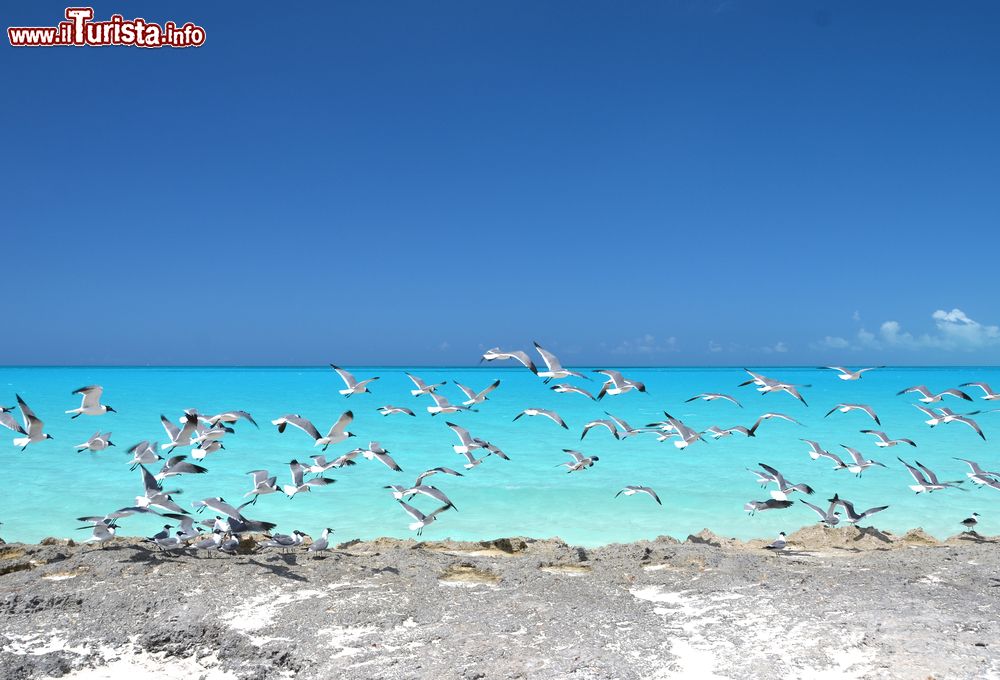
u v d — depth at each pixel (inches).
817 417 3127.5
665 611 698.8
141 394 3951.8
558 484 1515.7
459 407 1175.0
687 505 1337.4
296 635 633.0
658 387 5693.9
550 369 1069.1
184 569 778.2
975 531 1085.1
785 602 702.5
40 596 690.8
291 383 5541.3
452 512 1282.0
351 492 1416.1
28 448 1919.3
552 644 620.7
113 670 595.8
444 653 604.4
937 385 6171.3
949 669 559.5
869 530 1031.6
